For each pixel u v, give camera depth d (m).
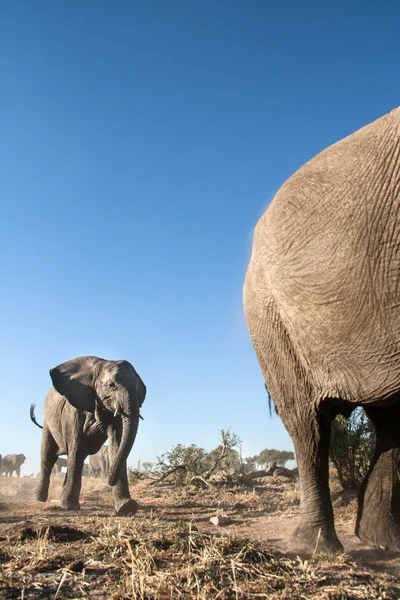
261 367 5.89
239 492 11.63
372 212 4.30
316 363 4.98
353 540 5.50
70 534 5.16
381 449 5.35
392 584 4.00
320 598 3.64
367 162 4.44
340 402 5.07
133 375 10.02
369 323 4.37
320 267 4.61
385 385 4.46
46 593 3.68
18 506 10.13
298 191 4.92
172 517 8.33
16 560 4.29
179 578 3.85
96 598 3.59
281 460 33.19
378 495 5.29
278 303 5.23
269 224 5.22
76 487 9.51
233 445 14.16
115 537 4.77
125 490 8.87
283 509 8.51
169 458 13.73
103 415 9.92
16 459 44.94
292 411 5.45
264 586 3.79
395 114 4.48
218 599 3.57
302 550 5.05
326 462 5.38
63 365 10.18
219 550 4.41
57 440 10.53
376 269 4.26
